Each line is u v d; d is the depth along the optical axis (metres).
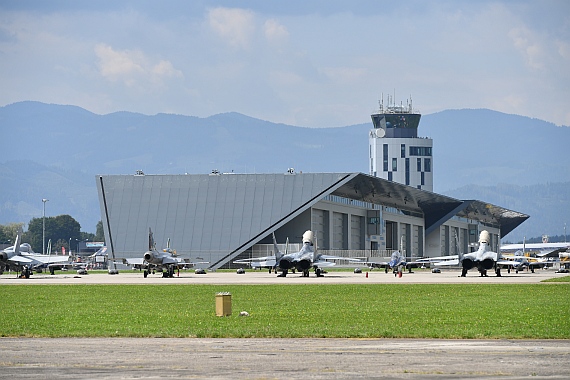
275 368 53.31
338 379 49.44
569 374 50.94
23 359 57.53
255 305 105.50
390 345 64.06
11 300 120.25
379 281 188.62
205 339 68.69
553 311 92.94
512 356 58.03
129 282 187.88
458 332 71.56
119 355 59.22
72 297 126.75
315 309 98.25
